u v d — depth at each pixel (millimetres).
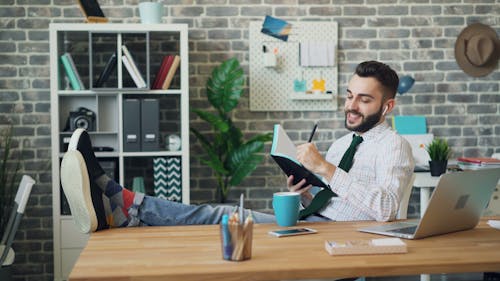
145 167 4465
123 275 1363
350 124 2330
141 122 4035
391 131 2357
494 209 4117
